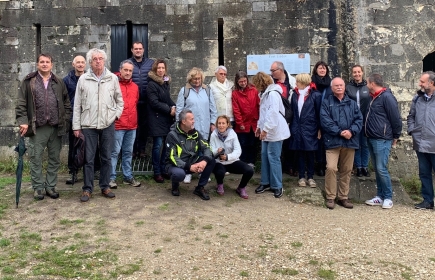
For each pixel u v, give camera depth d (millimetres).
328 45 8516
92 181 6223
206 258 4527
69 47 8719
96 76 6023
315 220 5809
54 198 6238
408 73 8367
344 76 8484
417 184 7742
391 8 8406
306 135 6855
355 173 7695
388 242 5074
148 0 8688
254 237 5094
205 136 7000
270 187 6953
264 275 4172
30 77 5898
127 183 7090
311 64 8539
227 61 8648
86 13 8703
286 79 7203
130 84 6898
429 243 5082
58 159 6348
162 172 7367
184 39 8664
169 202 6230
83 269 4270
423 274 4258
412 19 8398
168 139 6363
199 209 6000
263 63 8586
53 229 5219
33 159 6090
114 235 5051
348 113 6312
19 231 5180
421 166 6707
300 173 7152
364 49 8383
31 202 6090
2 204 6004
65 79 6781
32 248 4723
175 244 4859
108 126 6117
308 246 4867
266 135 6602
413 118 6781
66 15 8711
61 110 6125
